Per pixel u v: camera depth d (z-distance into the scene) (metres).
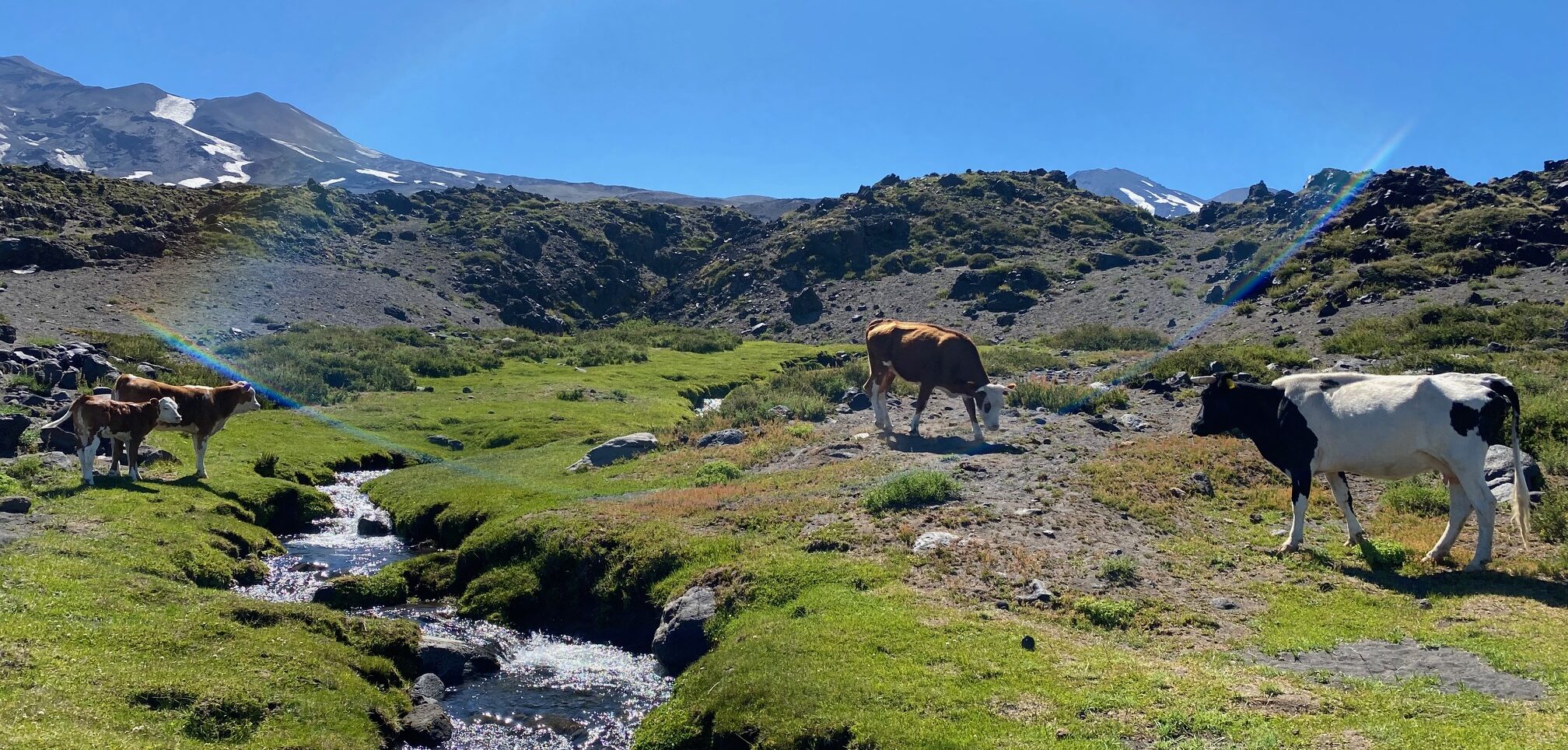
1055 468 19.36
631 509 18.28
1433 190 68.62
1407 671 9.81
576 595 15.87
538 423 35.72
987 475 18.80
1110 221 124.06
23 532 15.53
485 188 145.88
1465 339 34.56
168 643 11.43
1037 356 45.66
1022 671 10.18
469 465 26.61
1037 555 14.20
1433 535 14.71
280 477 25.53
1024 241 114.38
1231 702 9.11
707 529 16.53
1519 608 11.30
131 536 16.14
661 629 13.68
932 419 26.69
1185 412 25.59
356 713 10.73
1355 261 57.53
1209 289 69.56
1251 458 19.48
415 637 13.48
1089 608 12.23
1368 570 13.36
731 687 10.78
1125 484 17.92
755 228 139.38
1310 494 17.44
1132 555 14.48
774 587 13.45
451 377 51.75
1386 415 13.59
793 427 26.25
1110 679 9.88
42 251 65.12
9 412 25.14
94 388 29.92
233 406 22.64
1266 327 47.16
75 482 19.41
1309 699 9.07
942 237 117.69
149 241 74.56
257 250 83.94
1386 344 35.16
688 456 24.19
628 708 12.02
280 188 112.75
